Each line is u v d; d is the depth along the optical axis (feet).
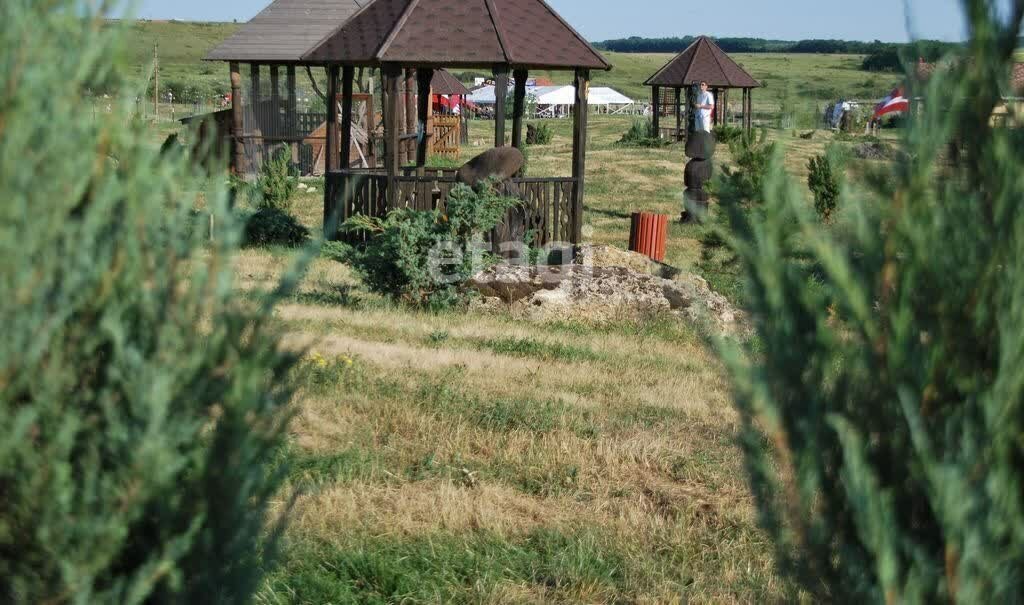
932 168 6.70
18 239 7.55
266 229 63.93
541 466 23.98
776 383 7.20
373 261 47.57
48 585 7.59
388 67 56.70
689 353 40.98
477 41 57.72
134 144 8.13
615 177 118.21
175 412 7.91
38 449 7.57
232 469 8.14
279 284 8.54
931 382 6.55
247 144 103.40
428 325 41.81
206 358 8.14
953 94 6.63
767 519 7.34
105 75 8.16
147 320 7.97
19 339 7.53
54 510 7.54
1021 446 6.28
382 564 17.39
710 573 18.61
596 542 19.52
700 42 173.27
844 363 7.01
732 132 107.55
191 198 8.36
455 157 142.20
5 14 7.73
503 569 18.07
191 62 373.20
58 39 7.89
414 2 58.29
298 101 112.27
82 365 7.79
